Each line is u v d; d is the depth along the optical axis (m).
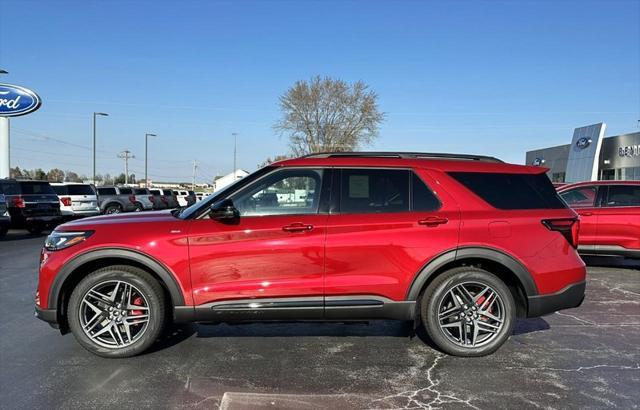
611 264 9.70
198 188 97.56
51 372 4.04
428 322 4.36
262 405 3.46
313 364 4.24
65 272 4.16
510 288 4.58
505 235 4.30
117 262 4.35
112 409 3.41
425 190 4.39
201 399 3.56
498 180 4.50
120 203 24.83
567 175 37.78
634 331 5.23
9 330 5.18
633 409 3.44
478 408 3.45
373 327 5.32
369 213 4.29
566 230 4.44
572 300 4.42
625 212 8.44
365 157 4.51
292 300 4.20
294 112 48.94
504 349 4.64
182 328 5.23
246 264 4.18
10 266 9.35
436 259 4.24
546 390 3.74
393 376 3.99
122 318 4.29
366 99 48.56
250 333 5.09
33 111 23.89
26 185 15.70
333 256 4.20
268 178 4.37
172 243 4.15
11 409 3.39
